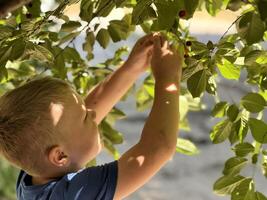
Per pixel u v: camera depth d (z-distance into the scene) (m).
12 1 1.58
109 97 1.95
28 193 1.67
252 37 1.50
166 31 1.71
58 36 2.08
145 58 1.88
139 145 1.61
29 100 1.63
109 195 1.58
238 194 1.75
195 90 1.65
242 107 1.78
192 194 5.83
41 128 1.62
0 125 1.64
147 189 5.88
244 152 1.77
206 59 1.69
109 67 2.31
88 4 1.84
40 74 2.12
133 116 6.95
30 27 1.77
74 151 1.66
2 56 1.67
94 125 1.71
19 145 1.64
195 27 6.21
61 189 1.60
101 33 2.00
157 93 1.65
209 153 6.44
